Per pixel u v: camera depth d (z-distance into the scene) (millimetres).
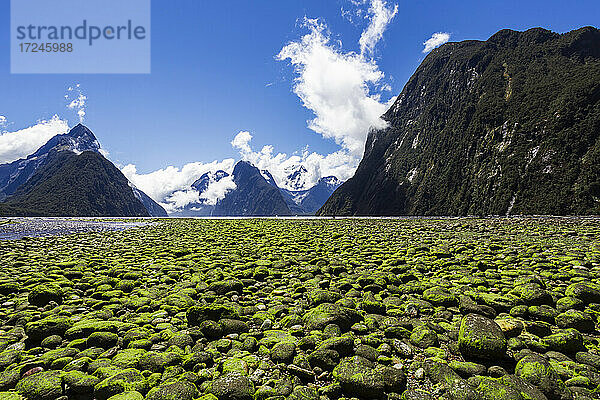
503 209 125875
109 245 27500
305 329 8875
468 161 161750
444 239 26750
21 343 8492
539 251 19266
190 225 57094
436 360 7387
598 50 171750
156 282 13961
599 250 19172
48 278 14297
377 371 6863
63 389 6445
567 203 106250
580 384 6359
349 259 18281
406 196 186250
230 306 9938
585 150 114438
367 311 10297
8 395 6289
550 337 7965
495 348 7199
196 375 6781
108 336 8383
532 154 130250
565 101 132000
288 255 20078
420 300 11148
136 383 6445
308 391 6285
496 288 11867
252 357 7559
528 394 5984
